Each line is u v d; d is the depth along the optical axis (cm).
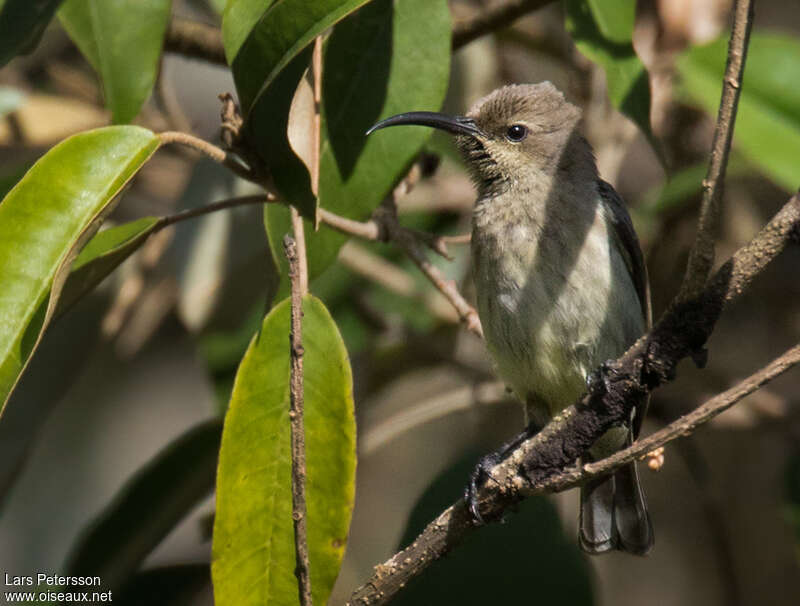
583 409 606
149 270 1063
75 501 1191
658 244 1123
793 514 1010
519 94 898
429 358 1158
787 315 1258
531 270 841
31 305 575
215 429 888
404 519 1270
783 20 1402
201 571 909
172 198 1201
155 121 1119
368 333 1162
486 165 890
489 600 786
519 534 798
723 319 1262
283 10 614
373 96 752
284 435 620
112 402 1209
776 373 531
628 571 1285
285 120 628
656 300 1123
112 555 873
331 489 616
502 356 863
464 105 1116
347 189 752
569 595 787
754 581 1237
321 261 750
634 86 741
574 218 847
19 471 970
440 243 827
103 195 592
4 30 706
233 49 643
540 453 611
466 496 625
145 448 1234
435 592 788
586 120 1142
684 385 1141
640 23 1121
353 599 631
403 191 859
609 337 838
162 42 725
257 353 623
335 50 751
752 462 1264
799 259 1248
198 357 1241
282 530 613
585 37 747
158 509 880
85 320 1012
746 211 1219
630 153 1380
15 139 1065
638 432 871
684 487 1286
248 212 984
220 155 632
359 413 1144
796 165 863
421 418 1015
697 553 1270
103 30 721
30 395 980
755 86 896
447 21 755
